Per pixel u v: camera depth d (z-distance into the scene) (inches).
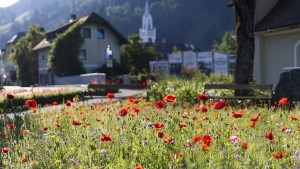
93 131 227.1
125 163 164.2
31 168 163.0
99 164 165.5
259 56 802.8
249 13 566.6
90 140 203.5
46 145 196.1
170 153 169.3
